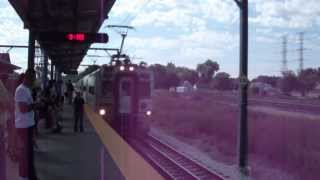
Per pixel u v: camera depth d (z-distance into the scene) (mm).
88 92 34594
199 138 32344
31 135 10883
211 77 154250
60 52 34031
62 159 14555
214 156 24172
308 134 27188
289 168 21297
